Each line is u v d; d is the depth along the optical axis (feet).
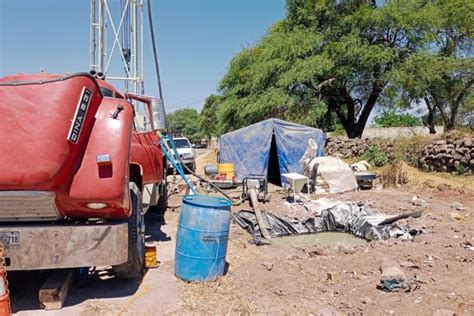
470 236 23.38
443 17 76.69
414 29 75.51
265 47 84.43
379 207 32.78
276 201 37.14
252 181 36.42
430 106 84.12
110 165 13.80
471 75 71.26
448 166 45.42
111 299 14.78
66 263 13.67
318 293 15.39
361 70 78.07
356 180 43.04
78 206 13.84
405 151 52.34
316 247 22.31
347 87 83.20
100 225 13.98
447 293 15.02
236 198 38.34
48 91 12.67
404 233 24.54
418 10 76.07
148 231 25.75
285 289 15.69
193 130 262.88
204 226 16.12
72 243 13.70
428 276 16.83
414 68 72.95
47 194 12.91
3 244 13.30
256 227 26.53
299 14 85.15
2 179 12.33
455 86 75.10
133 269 15.97
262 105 76.89
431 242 22.11
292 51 78.54
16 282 16.31
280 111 79.05
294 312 13.74
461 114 77.61
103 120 14.32
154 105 20.76
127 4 37.11
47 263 13.57
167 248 21.84
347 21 78.28
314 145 42.55
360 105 92.94
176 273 16.78
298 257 20.10
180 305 14.20
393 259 19.21
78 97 13.21
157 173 24.67
